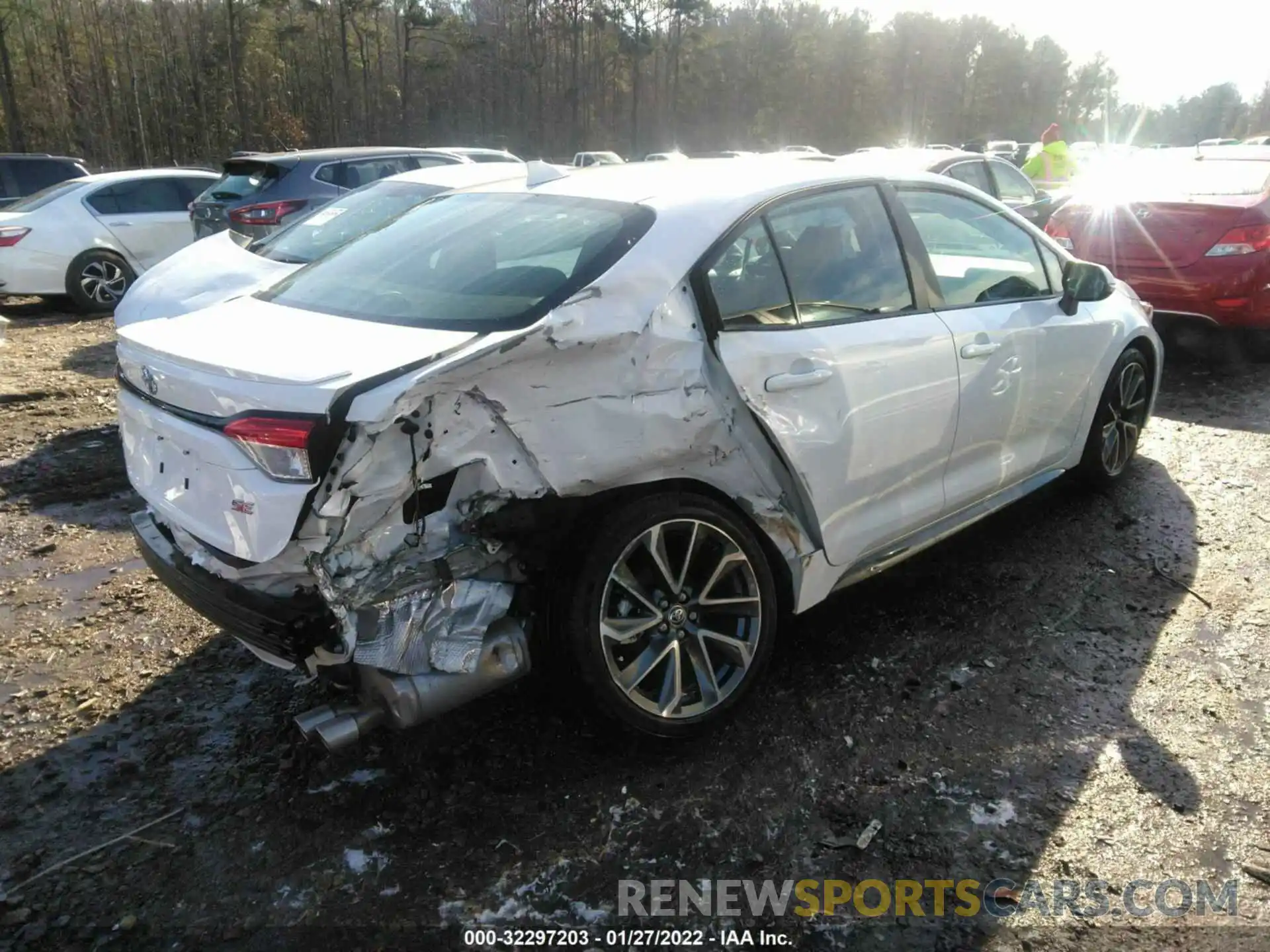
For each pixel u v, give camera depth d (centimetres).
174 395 253
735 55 8075
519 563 261
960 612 373
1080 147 3653
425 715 250
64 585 404
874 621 367
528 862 247
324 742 246
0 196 1430
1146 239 707
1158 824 258
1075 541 434
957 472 369
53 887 240
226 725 306
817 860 248
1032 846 251
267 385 228
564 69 7175
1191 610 371
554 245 291
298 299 313
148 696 322
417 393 226
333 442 221
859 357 314
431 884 240
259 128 5581
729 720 304
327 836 256
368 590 236
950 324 354
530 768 283
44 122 4966
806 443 297
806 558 311
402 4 6244
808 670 334
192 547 263
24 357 862
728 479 287
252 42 5716
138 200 1159
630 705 275
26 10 4531
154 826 261
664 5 7281
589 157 2211
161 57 5519
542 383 247
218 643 357
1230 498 479
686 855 250
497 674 260
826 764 284
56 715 312
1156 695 317
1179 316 703
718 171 335
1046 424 413
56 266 1092
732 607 296
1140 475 514
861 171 351
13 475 537
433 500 242
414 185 664
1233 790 271
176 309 595
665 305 271
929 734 297
